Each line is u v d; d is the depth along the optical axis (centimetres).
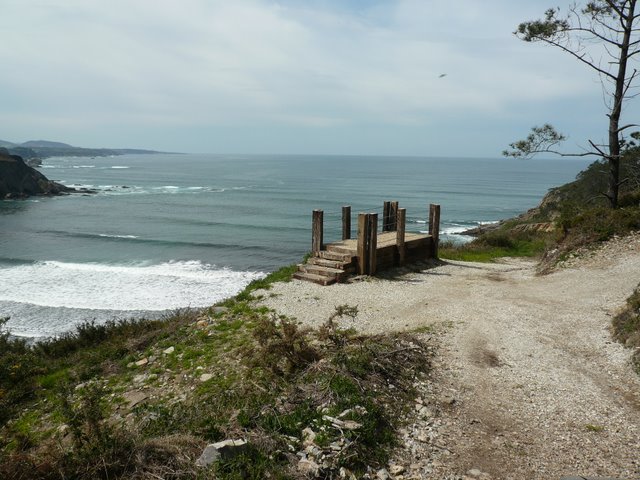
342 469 437
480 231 4566
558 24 1709
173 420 575
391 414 554
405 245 1526
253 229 4894
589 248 1495
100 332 1184
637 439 515
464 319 964
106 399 716
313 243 1442
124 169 19950
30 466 446
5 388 827
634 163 2188
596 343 805
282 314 1031
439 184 12431
